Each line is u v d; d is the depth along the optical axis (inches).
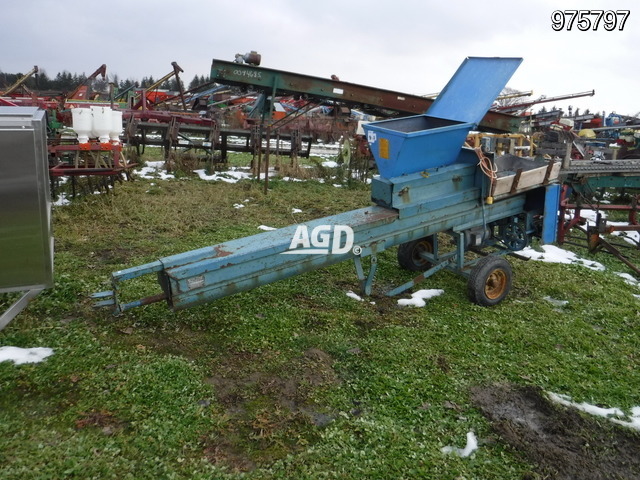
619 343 216.2
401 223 224.2
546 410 161.8
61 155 386.9
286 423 144.3
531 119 681.6
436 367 180.4
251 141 559.2
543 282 281.1
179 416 142.8
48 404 143.3
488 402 163.6
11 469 116.2
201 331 195.0
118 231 312.3
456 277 279.3
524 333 214.4
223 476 122.3
